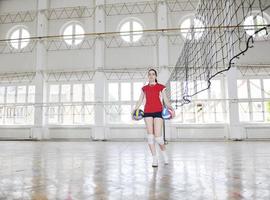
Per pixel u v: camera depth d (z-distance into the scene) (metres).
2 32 15.11
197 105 13.51
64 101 14.50
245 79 13.49
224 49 12.10
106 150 6.81
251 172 2.91
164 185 2.21
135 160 4.31
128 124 13.67
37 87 13.98
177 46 13.48
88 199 1.78
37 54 14.23
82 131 13.83
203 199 1.73
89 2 14.68
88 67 13.98
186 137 13.20
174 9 13.84
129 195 1.87
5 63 14.66
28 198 1.82
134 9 14.19
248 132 12.94
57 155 5.37
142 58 13.70
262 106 13.16
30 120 14.48
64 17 14.72
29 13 14.99
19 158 4.77
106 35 13.98
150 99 3.68
